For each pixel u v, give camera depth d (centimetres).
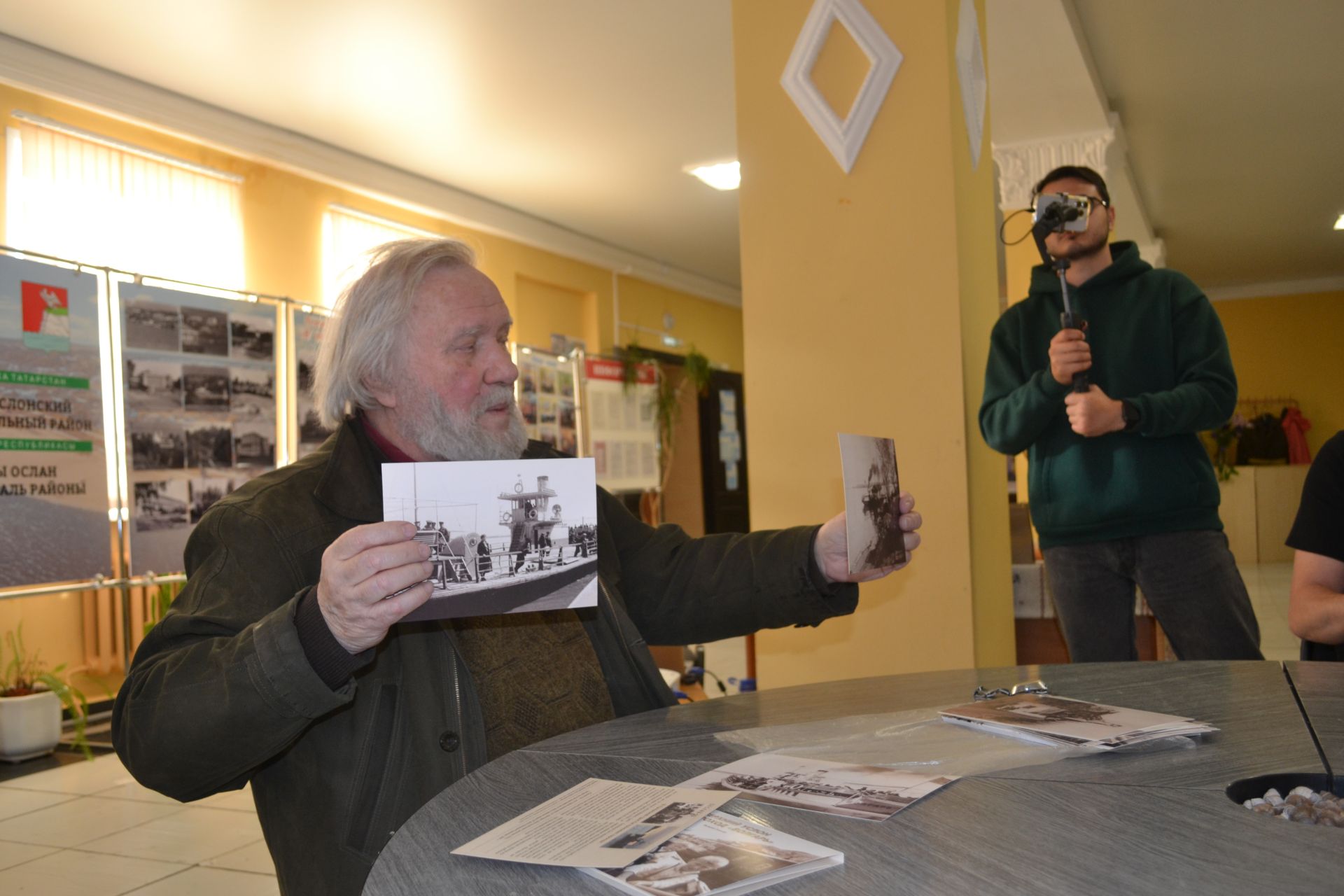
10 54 469
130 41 482
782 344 293
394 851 76
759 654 294
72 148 517
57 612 511
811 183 291
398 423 140
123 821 333
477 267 149
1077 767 89
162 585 455
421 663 123
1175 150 733
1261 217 927
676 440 1102
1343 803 79
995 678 134
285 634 97
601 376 827
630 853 71
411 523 101
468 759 120
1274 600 770
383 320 137
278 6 456
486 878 70
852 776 88
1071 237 240
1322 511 176
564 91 564
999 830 74
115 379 441
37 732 421
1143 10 508
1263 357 1252
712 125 621
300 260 639
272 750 102
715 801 82
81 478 424
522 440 146
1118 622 239
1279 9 509
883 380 280
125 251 540
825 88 290
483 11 469
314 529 125
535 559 107
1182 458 231
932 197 276
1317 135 702
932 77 278
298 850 116
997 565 304
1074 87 539
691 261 999
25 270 407
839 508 284
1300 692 117
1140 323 241
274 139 596
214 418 477
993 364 259
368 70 527
